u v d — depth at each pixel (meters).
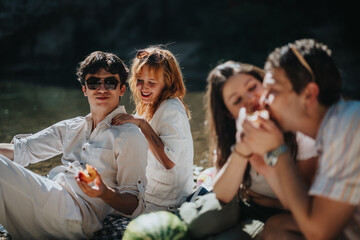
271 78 2.14
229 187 2.42
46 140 3.36
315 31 16.14
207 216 2.44
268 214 2.62
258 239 2.44
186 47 17.48
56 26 16.88
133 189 2.99
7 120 7.31
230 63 2.51
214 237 2.44
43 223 2.79
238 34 16.97
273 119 2.22
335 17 16.69
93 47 17.83
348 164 1.87
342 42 15.40
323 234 1.97
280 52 2.12
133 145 2.97
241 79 2.39
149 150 3.36
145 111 3.66
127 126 3.03
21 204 2.71
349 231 2.08
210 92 2.54
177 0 19.69
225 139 2.58
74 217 2.81
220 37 17.22
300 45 2.11
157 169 3.30
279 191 2.21
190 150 3.44
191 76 14.52
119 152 2.98
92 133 3.12
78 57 17.41
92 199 2.99
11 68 15.72
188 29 18.94
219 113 2.54
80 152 3.19
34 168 4.62
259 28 16.62
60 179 2.98
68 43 17.09
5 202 2.68
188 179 3.41
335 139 1.91
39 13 15.84
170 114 3.30
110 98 3.07
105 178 3.04
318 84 2.05
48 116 7.72
